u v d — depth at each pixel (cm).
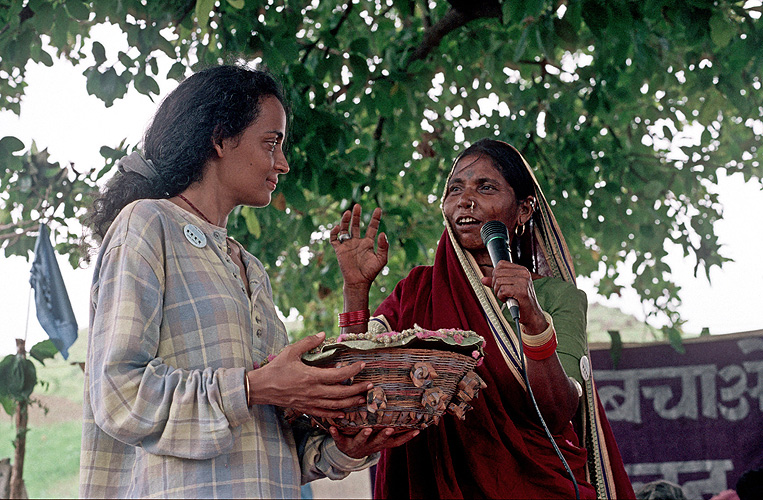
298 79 512
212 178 222
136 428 180
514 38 562
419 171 711
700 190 688
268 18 550
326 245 742
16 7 483
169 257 199
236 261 221
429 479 259
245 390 184
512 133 620
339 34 656
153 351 191
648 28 548
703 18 489
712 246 642
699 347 512
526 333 239
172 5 486
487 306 268
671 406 508
